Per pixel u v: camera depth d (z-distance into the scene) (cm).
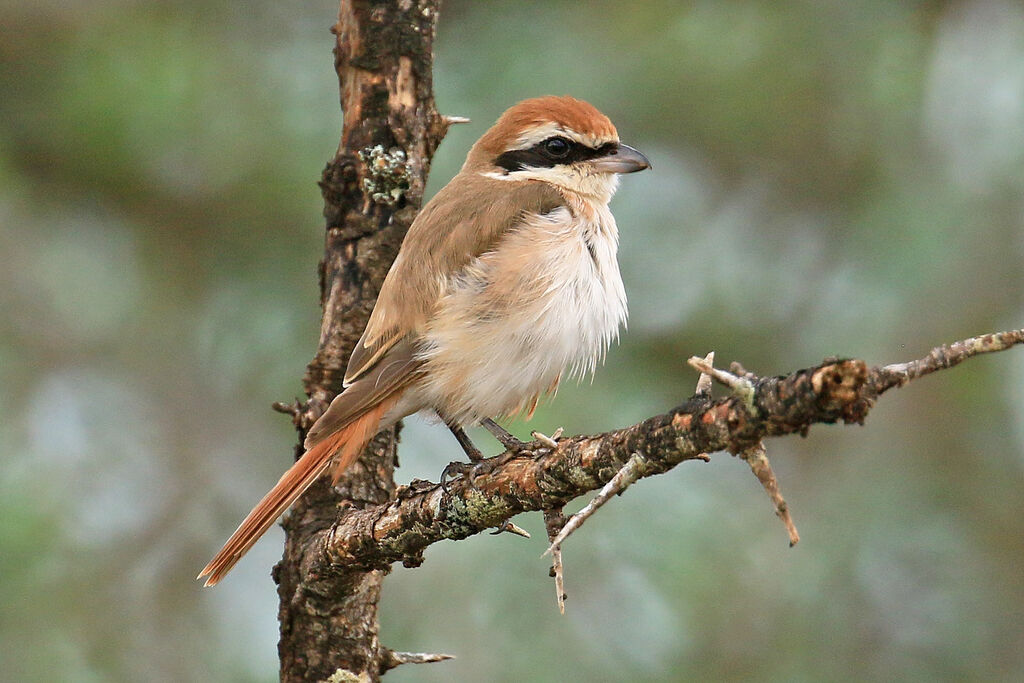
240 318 1252
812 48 1260
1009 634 1193
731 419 516
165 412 1263
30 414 1239
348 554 704
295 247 1247
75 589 1127
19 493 1135
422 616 1090
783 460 1278
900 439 1273
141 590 1194
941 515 1233
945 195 1264
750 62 1247
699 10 1266
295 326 1250
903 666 1166
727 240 1283
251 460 1263
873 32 1266
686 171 1299
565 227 835
